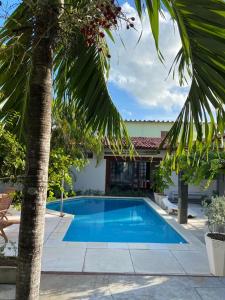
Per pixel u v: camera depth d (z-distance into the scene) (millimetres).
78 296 5500
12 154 5543
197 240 10094
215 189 21781
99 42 4254
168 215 15422
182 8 2543
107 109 4824
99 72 4672
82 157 8820
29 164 3139
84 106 4750
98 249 8711
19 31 3465
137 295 5582
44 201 3182
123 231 13461
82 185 22625
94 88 4695
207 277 6484
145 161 23219
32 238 3107
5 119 4621
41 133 3148
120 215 17109
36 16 3168
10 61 3910
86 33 3135
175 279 6344
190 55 2666
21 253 3119
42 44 3168
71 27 3207
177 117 3199
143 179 25453
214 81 2717
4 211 8430
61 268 7059
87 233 13023
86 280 6207
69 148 7922
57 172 7035
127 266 7289
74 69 4637
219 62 2650
